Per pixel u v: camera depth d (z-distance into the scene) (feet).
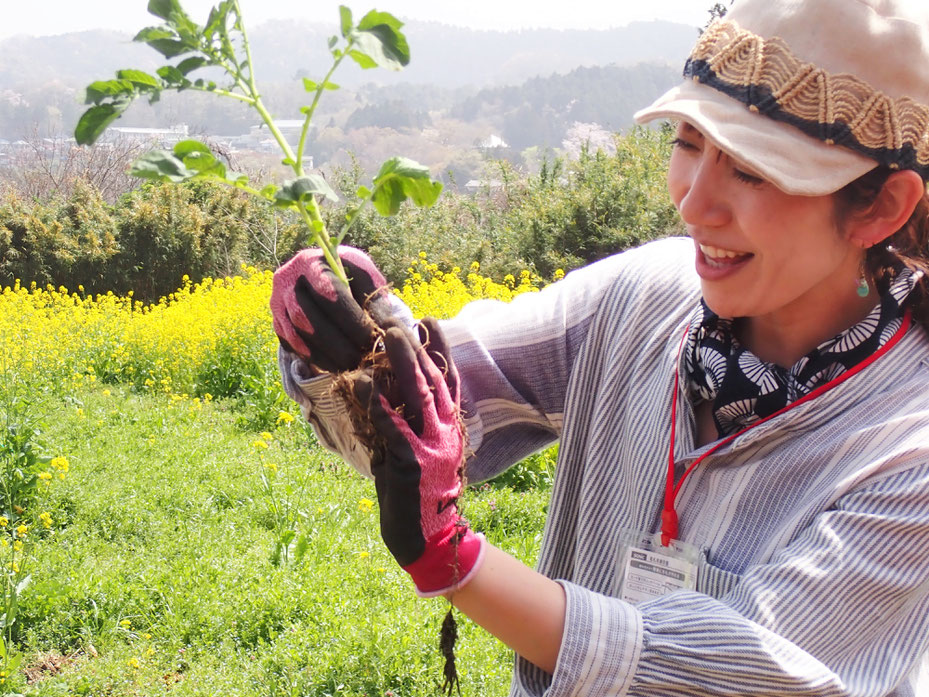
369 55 3.25
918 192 3.75
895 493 3.68
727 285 3.94
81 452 23.35
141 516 18.92
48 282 60.49
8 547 15.78
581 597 3.69
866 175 3.70
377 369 3.52
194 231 61.31
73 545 17.46
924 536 3.65
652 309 4.80
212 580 15.80
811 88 3.59
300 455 23.84
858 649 3.74
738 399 4.20
